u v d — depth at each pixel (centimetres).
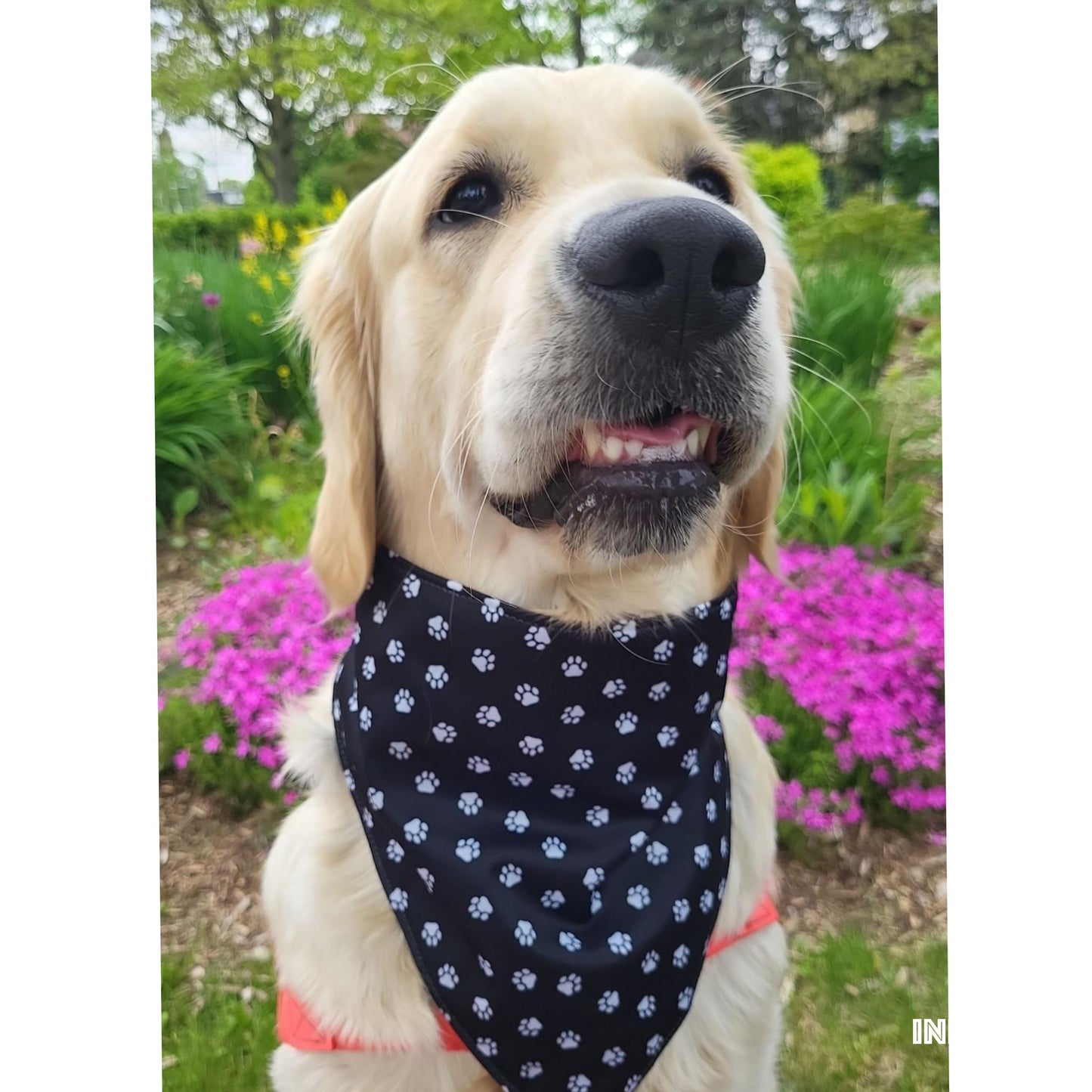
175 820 52
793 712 55
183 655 54
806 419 56
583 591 32
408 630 33
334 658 54
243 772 52
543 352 26
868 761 52
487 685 32
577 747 32
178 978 48
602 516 28
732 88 46
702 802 33
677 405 27
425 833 32
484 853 32
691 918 32
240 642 54
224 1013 47
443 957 31
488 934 31
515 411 27
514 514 31
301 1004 34
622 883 32
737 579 37
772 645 55
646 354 26
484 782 32
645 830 32
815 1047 46
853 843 52
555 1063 31
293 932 34
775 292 39
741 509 37
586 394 26
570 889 31
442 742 32
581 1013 31
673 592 34
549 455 28
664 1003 32
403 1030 32
